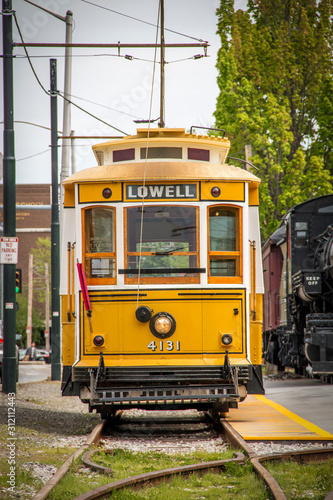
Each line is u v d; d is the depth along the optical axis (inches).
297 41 4630.9
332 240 2810.0
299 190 4439.0
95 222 1657.2
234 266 1647.4
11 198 2573.8
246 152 4325.8
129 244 1633.9
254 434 1514.5
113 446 1462.8
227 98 4498.0
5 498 982.4
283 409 2014.0
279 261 3794.3
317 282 2859.3
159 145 1729.8
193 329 1615.4
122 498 968.9
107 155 1770.4
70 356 1686.8
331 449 1291.8
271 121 4478.3
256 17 4739.2
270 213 4559.5
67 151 3617.1
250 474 1130.0
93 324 1627.7
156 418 2011.6
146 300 1616.6
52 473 1168.2
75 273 1676.9
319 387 2768.2
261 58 4618.6
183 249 1630.2
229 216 1656.0
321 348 2819.9
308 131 4729.3
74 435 1658.5
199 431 1727.4
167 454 1359.5
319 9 4677.7
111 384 1604.3
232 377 1561.3
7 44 2561.5
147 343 1609.3
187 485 1094.4
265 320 4165.8
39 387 3216.0
